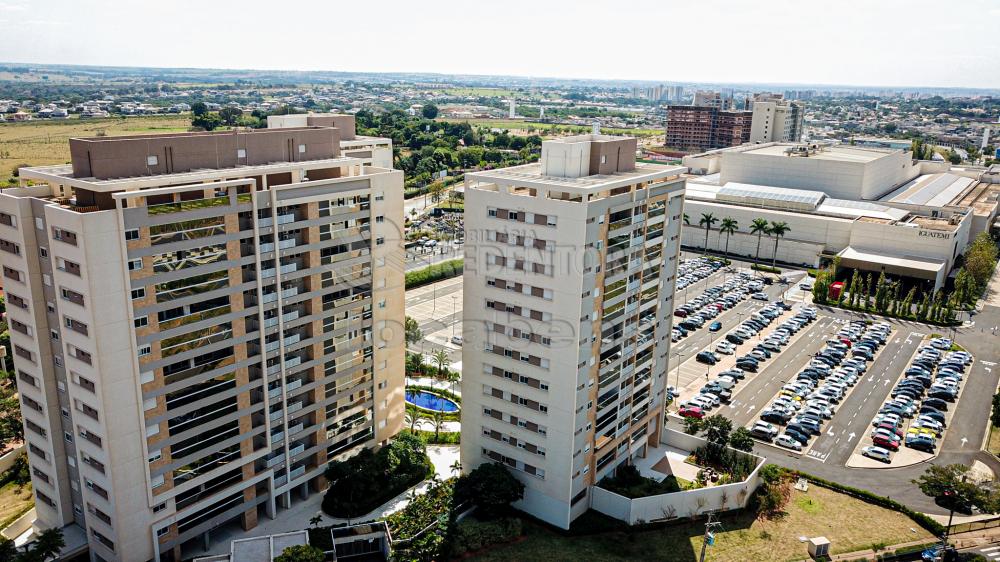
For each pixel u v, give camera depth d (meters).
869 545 97.62
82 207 79.31
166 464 83.75
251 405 91.12
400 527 95.62
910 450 122.69
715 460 114.81
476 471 99.81
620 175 103.88
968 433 128.62
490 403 102.25
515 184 93.44
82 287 74.50
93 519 84.69
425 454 111.75
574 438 95.56
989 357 164.88
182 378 83.06
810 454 121.44
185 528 87.50
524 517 101.62
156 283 78.56
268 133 95.62
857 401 141.50
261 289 88.56
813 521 103.00
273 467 95.88
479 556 92.75
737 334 174.62
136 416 79.94
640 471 112.62
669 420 130.50
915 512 104.00
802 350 168.75
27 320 83.44
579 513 101.56
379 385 108.62
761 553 95.69
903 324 187.75
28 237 79.50
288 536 89.94
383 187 100.94
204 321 83.69
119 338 76.88
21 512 97.62
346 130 143.38
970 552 96.56
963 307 199.62
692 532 99.94
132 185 76.56
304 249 92.44
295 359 95.00
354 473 101.31
